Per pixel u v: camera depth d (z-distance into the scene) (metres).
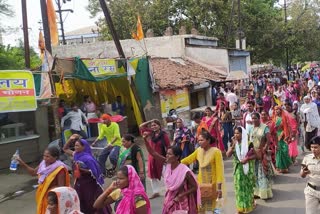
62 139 13.12
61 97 16.55
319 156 6.00
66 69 12.91
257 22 38.38
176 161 5.77
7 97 11.16
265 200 8.85
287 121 11.09
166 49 26.48
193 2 34.00
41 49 12.20
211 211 6.55
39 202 5.92
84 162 6.55
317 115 12.54
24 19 13.69
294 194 9.22
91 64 14.25
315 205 6.07
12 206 9.28
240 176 7.86
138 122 16.83
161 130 9.03
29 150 13.35
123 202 4.94
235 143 7.92
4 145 12.65
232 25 35.53
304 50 48.72
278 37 39.72
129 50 26.53
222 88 24.03
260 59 42.16
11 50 23.95
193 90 21.75
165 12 34.53
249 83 30.12
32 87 11.67
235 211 8.21
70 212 4.62
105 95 18.30
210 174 6.68
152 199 9.13
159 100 18.02
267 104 19.20
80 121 13.44
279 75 38.12
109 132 10.65
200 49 26.81
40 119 13.73
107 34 35.31
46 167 5.97
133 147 7.59
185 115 20.27
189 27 34.31
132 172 4.97
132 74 15.89
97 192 6.59
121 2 35.22
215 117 11.86
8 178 11.65
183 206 5.71
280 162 10.98
